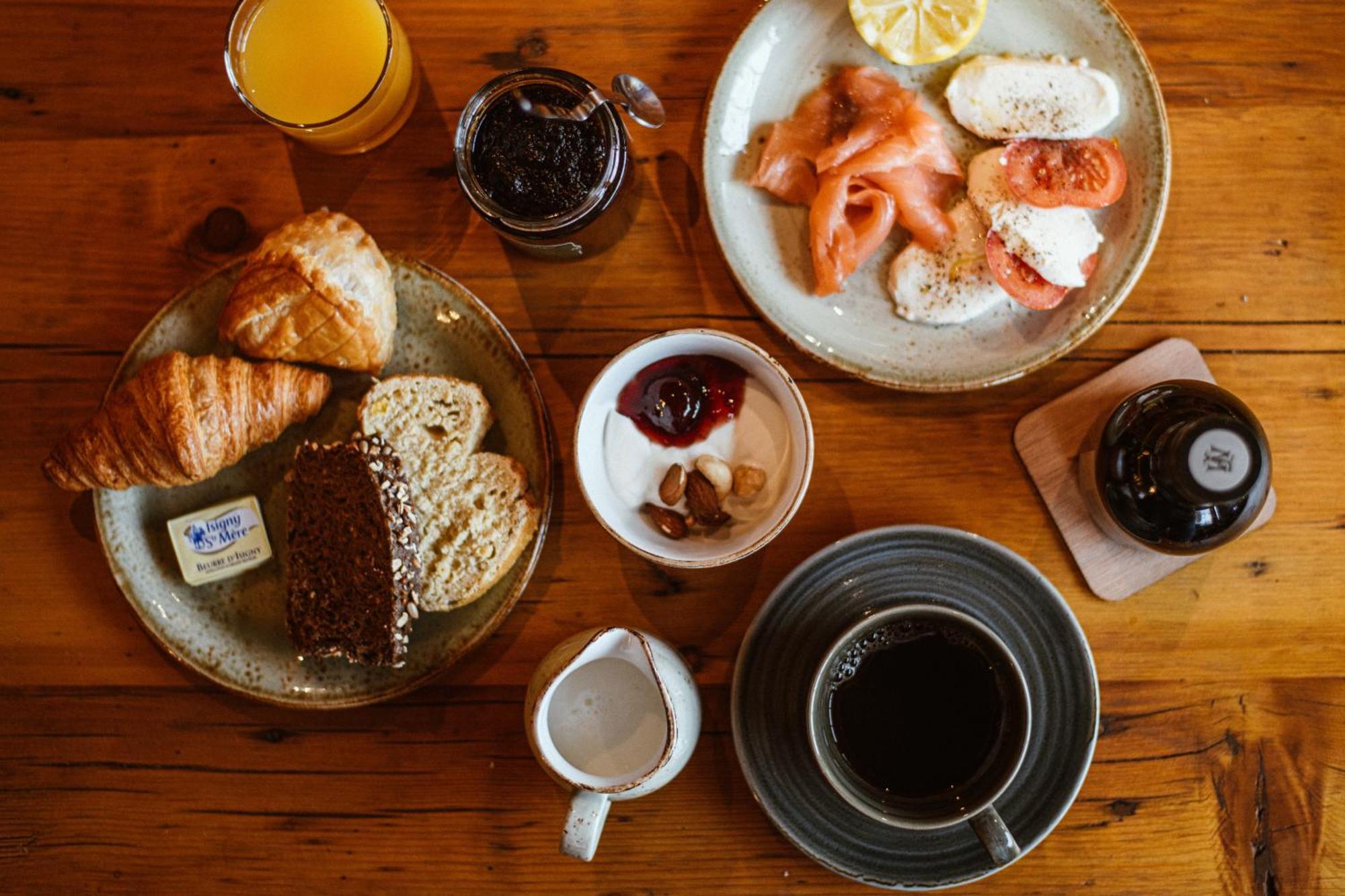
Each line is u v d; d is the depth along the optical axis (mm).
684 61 687
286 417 661
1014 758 604
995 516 684
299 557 656
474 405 661
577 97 633
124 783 691
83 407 694
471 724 686
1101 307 661
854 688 640
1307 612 681
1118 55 664
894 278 669
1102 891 680
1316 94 687
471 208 685
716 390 663
